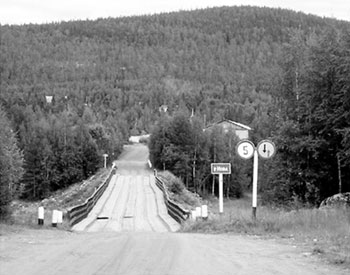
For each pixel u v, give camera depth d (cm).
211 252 1345
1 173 2297
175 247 1439
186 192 5938
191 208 3916
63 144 9250
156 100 19225
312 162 3688
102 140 11044
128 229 3019
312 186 3650
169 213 3875
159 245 1486
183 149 8919
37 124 10425
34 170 8712
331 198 3116
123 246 1456
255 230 1955
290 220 2014
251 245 1518
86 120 13262
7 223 2241
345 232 1669
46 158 8812
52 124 10281
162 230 2930
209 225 2230
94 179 7025
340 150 3416
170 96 19512
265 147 2114
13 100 15025
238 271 1062
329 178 3684
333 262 1177
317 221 1952
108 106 18825
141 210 4234
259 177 4225
